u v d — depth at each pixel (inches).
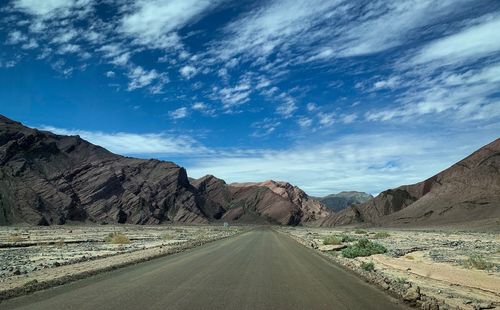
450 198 5556.1
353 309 430.3
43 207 5457.7
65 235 2667.3
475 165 5880.9
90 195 6953.7
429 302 453.1
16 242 1739.7
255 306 430.3
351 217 7253.9
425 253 1295.5
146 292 490.9
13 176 5782.5
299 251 1315.2
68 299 442.3
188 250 1279.5
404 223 5516.7
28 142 6742.1
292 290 537.3
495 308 477.4
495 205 4835.1
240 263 874.8
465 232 3506.4
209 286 550.3
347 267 855.7
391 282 623.8
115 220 6835.6
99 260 904.3
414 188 7101.4
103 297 455.5
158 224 7278.5
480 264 876.6
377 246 1354.6
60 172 6766.7
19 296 459.8
